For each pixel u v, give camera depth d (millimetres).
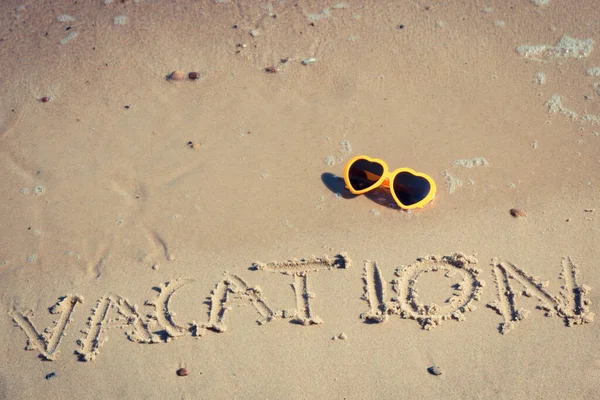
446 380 1199
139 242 1349
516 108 1475
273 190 1396
